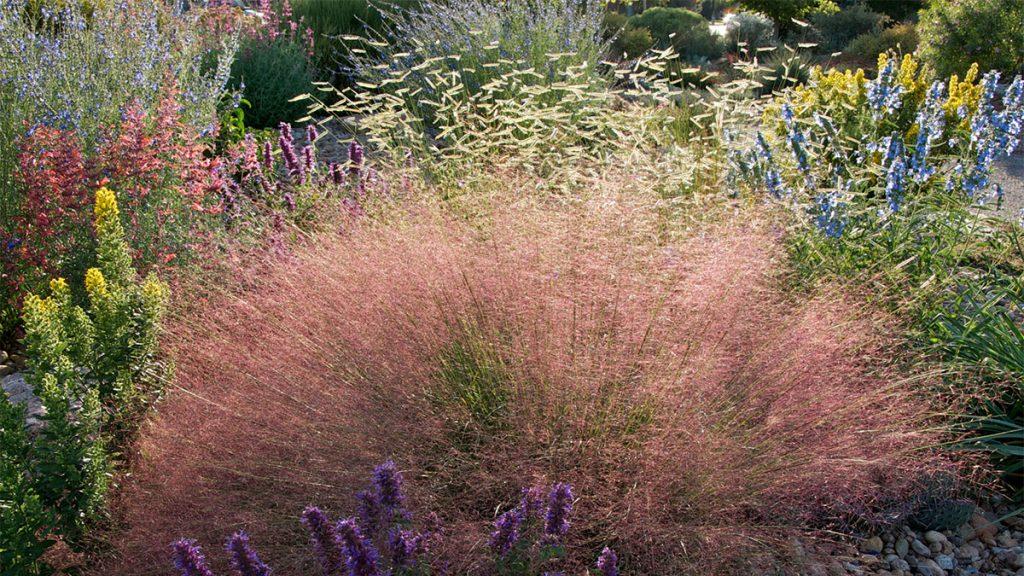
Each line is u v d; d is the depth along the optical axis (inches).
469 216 171.0
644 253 142.5
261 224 193.5
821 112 246.4
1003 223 198.2
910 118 253.1
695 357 122.6
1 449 110.5
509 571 93.8
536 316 127.8
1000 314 157.8
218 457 115.8
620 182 168.4
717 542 102.8
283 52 391.2
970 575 116.6
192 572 87.7
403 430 114.2
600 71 384.2
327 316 136.0
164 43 253.6
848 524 124.4
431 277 135.9
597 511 107.7
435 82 325.1
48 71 214.5
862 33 786.2
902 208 185.3
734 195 194.2
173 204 189.3
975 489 131.9
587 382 118.0
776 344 129.0
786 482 108.7
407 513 96.9
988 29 548.1
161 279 166.4
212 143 254.2
